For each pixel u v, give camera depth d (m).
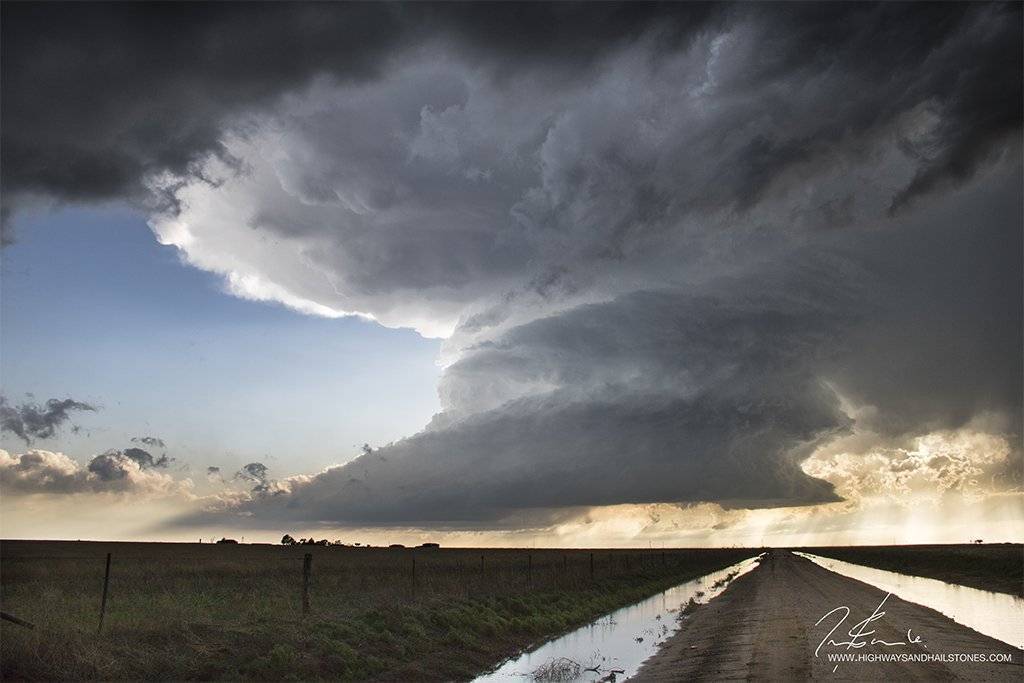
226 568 52.50
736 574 69.62
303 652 16.88
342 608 23.83
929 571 66.19
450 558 94.50
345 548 173.62
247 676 14.98
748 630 24.77
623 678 17.23
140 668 14.28
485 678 18.11
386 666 17.73
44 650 13.77
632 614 33.28
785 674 15.95
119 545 146.62
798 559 123.12
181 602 25.22
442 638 21.59
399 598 26.95
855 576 61.38
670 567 77.44
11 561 63.91
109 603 24.09
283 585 35.28
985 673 15.65
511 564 69.31
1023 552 94.81
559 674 17.77
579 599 35.91
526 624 26.41
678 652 20.98
